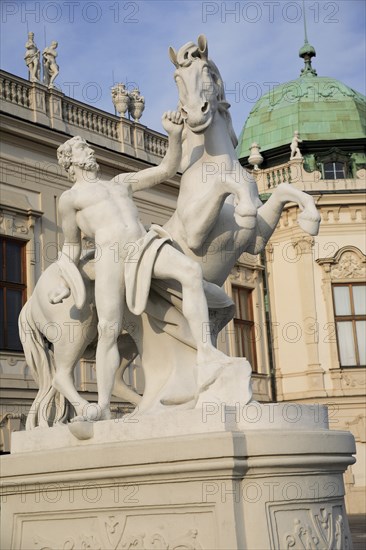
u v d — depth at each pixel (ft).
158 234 17.92
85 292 18.72
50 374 20.16
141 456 15.81
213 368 16.44
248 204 17.30
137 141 71.51
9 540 17.63
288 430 15.57
